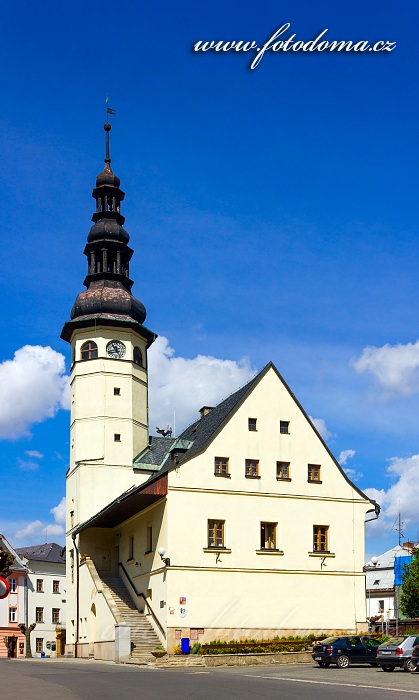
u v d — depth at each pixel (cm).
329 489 5797
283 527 5603
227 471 5553
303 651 4997
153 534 5619
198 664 4612
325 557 5662
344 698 2672
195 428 6431
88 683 3147
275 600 5456
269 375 5844
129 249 7469
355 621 5634
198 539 5362
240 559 5431
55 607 11388
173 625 5169
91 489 6900
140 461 7062
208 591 5306
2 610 10331
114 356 7156
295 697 2683
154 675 3694
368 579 11456
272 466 5672
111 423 7031
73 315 7269
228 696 2691
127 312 7231
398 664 4038
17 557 10731
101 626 5647
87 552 6700
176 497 5378
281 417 5788
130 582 6122
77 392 7138
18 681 3192
